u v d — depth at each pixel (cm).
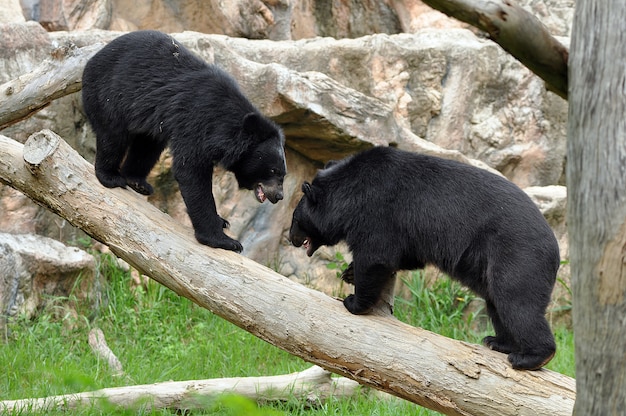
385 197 853
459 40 1891
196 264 855
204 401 1034
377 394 1126
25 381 1148
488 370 768
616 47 486
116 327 1423
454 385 769
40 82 1125
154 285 1520
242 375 1266
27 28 1505
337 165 916
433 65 1844
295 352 831
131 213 881
